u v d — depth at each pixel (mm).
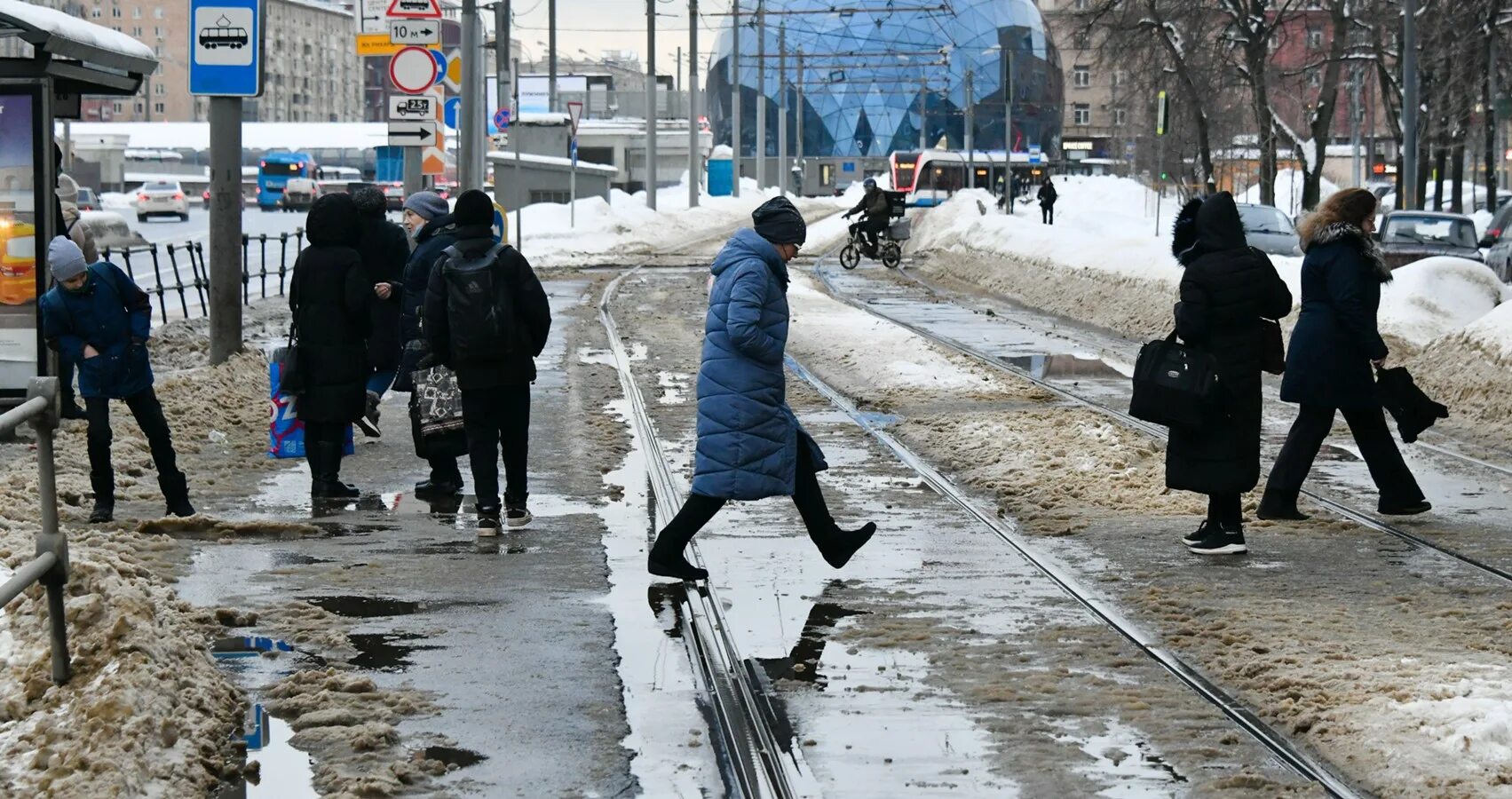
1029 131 168000
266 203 109062
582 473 13859
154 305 32656
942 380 20234
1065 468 13781
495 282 11055
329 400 12609
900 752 6691
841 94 164750
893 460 14539
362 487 13273
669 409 17828
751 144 168625
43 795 5898
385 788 6168
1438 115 55375
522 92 112812
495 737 6879
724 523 11781
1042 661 8109
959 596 9508
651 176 72688
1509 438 16281
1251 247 10617
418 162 26391
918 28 162625
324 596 9422
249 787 6273
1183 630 8656
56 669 7035
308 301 12594
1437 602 9289
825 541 9875
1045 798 6148
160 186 81500
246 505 12391
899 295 37781
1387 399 11758
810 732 6957
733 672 7887
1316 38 67250
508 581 9852
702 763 6562
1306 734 6957
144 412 11586
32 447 14266
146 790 6062
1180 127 68562
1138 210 87125
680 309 32031
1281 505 11859
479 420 11180
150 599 8094
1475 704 6965
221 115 19469
